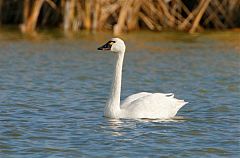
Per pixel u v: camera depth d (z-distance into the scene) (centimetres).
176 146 1297
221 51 2622
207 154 1254
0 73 2133
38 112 1582
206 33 3127
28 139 1332
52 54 2511
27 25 3109
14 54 2494
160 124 1456
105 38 2912
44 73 2147
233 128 1448
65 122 1475
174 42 2850
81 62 2364
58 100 1736
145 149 1270
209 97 1816
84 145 1291
